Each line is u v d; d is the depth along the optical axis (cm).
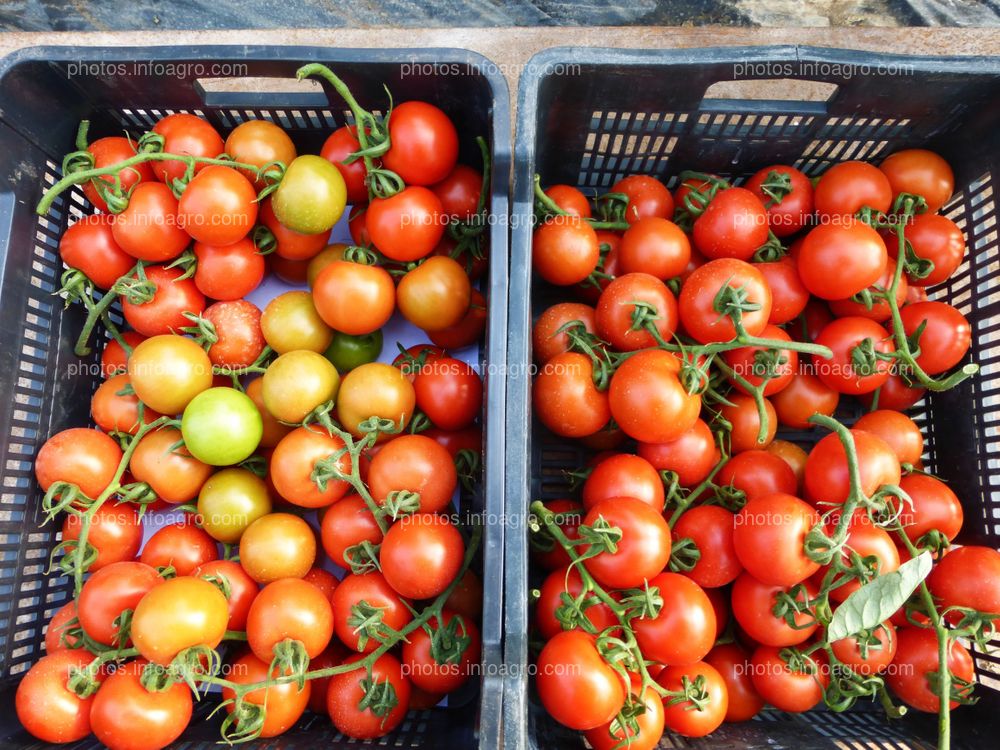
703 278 51
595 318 55
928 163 57
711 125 59
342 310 52
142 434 53
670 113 56
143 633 43
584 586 47
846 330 54
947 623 52
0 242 52
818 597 46
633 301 51
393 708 49
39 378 56
